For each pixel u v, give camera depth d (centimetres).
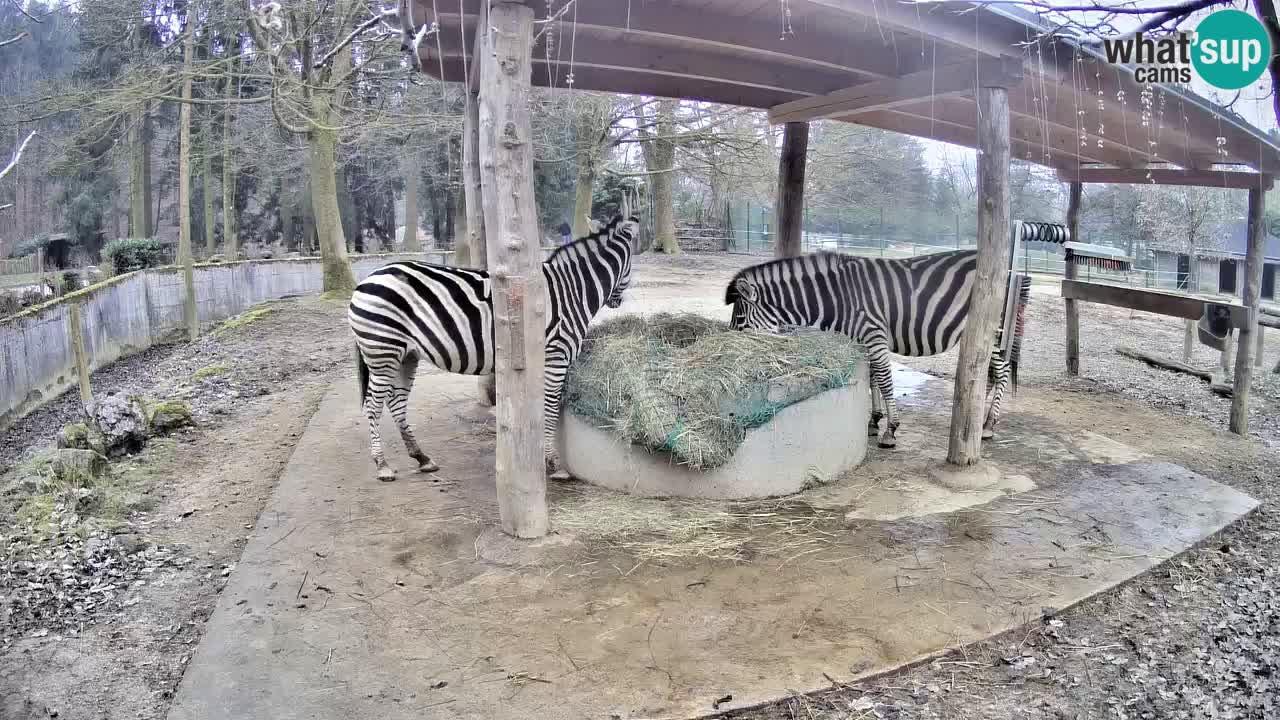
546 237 3069
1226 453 629
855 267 604
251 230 3014
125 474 578
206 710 291
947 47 525
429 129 1705
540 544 424
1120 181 836
